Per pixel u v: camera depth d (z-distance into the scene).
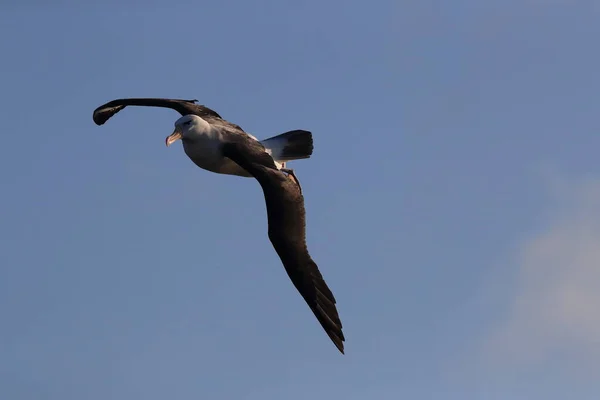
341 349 14.61
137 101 19.12
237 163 16.56
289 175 17.16
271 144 17.72
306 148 17.83
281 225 15.14
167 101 18.86
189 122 17.06
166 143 17.02
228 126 17.80
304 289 14.80
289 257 14.96
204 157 17.14
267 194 15.50
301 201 15.53
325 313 14.71
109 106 19.25
